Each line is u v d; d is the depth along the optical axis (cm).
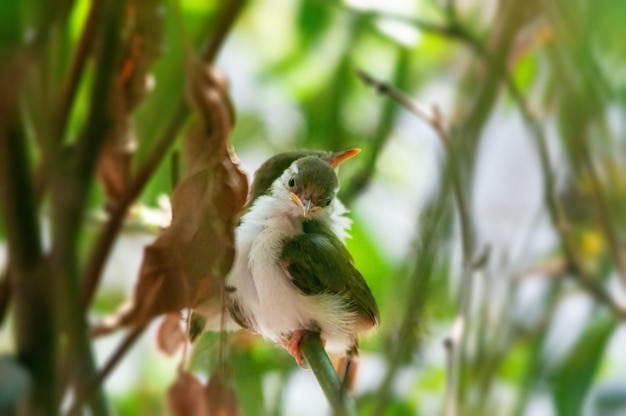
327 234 275
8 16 228
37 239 262
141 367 276
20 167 262
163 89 272
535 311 272
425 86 279
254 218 274
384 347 268
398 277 269
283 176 276
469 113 269
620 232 270
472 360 269
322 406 273
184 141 268
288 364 273
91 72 267
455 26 273
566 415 272
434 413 274
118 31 265
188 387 267
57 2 259
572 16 265
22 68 236
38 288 262
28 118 262
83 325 262
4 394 253
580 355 272
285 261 273
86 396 262
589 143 268
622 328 273
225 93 267
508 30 269
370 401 273
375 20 276
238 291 273
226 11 269
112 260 273
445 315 271
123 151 268
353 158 277
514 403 272
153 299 266
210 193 266
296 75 281
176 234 266
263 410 271
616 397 274
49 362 262
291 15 282
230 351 271
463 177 269
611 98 267
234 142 279
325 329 274
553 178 271
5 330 264
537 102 272
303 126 279
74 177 263
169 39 273
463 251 269
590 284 272
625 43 266
